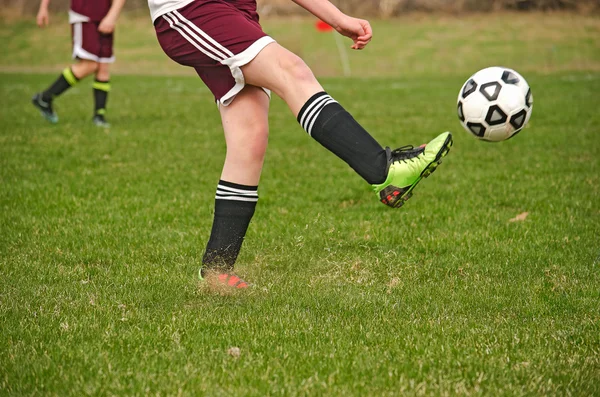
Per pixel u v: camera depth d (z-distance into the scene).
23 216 16.58
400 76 62.00
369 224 16.19
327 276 12.52
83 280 12.20
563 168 22.20
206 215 17.05
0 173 21.22
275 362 8.69
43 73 60.66
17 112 35.09
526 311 10.74
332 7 10.03
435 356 8.84
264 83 10.10
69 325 9.92
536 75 56.97
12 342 9.31
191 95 45.06
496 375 8.28
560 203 17.92
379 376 8.26
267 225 16.05
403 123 32.75
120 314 10.46
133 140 27.44
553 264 13.16
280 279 12.30
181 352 8.95
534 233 15.23
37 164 22.61
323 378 8.23
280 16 86.50
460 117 12.27
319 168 22.94
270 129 31.44
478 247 14.31
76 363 8.62
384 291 11.73
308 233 15.36
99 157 23.98
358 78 59.88
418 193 19.39
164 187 19.92
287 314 10.48
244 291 11.41
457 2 87.06
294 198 18.95
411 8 87.50
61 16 86.81
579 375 8.25
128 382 8.12
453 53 71.81
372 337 9.50
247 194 11.18
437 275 12.66
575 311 10.74
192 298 11.30
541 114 33.78
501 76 12.01
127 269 12.87
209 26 10.07
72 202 17.97
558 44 73.12
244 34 9.99
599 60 66.31
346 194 19.39
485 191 19.47
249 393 7.86
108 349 9.09
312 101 9.75
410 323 10.09
